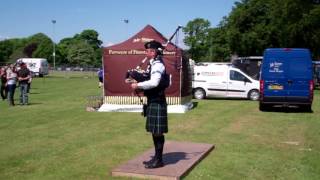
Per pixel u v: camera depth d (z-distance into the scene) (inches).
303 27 1674.5
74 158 374.9
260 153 406.3
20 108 782.5
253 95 1024.2
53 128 542.0
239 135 504.1
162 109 324.5
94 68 3521.2
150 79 318.7
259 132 528.7
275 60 762.2
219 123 602.5
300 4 1670.8
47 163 356.8
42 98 1018.7
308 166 359.3
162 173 313.3
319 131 540.4
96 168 341.1
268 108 812.6
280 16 1786.4
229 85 1037.2
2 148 415.8
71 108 783.7
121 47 739.4
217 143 452.8
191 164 341.1
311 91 755.4
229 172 335.9
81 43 4913.9
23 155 386.0
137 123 589.9
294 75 757.3
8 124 575.5
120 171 319.0
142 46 734.5
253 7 2333.9
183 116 681.0
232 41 2395.4
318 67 1604.3
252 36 2277.3
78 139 464.4
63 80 2028.8
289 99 759.1
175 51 733.9
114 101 743.1
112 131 520.1
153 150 397.7
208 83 1048.2
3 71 970.7
